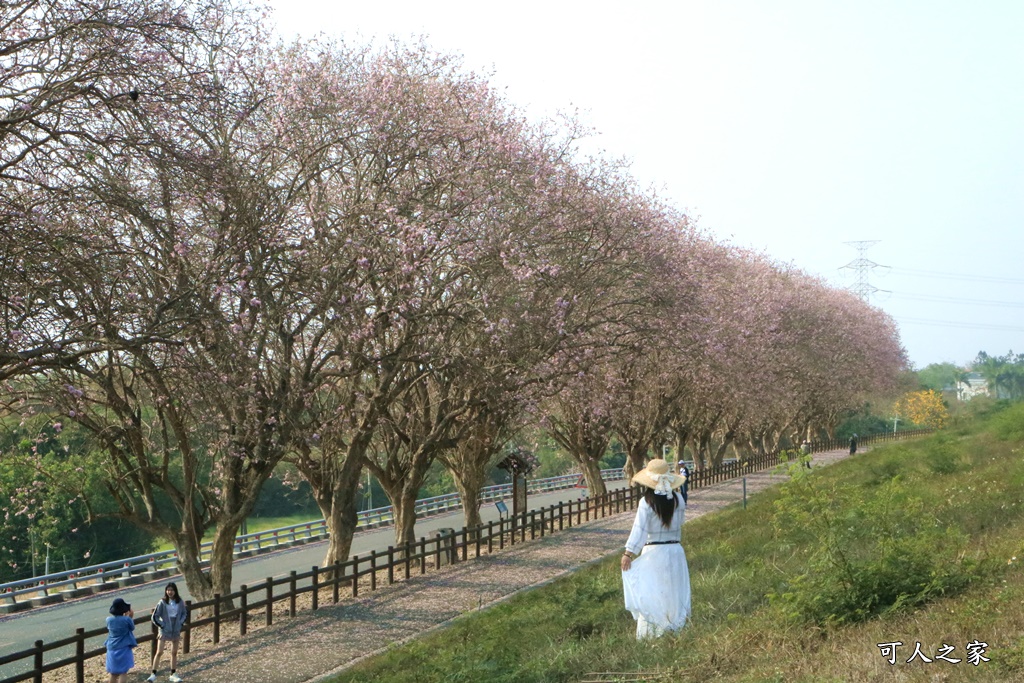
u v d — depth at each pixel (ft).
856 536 35.65
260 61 64.49
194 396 52.39
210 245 53.57
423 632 54.95
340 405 67.87
